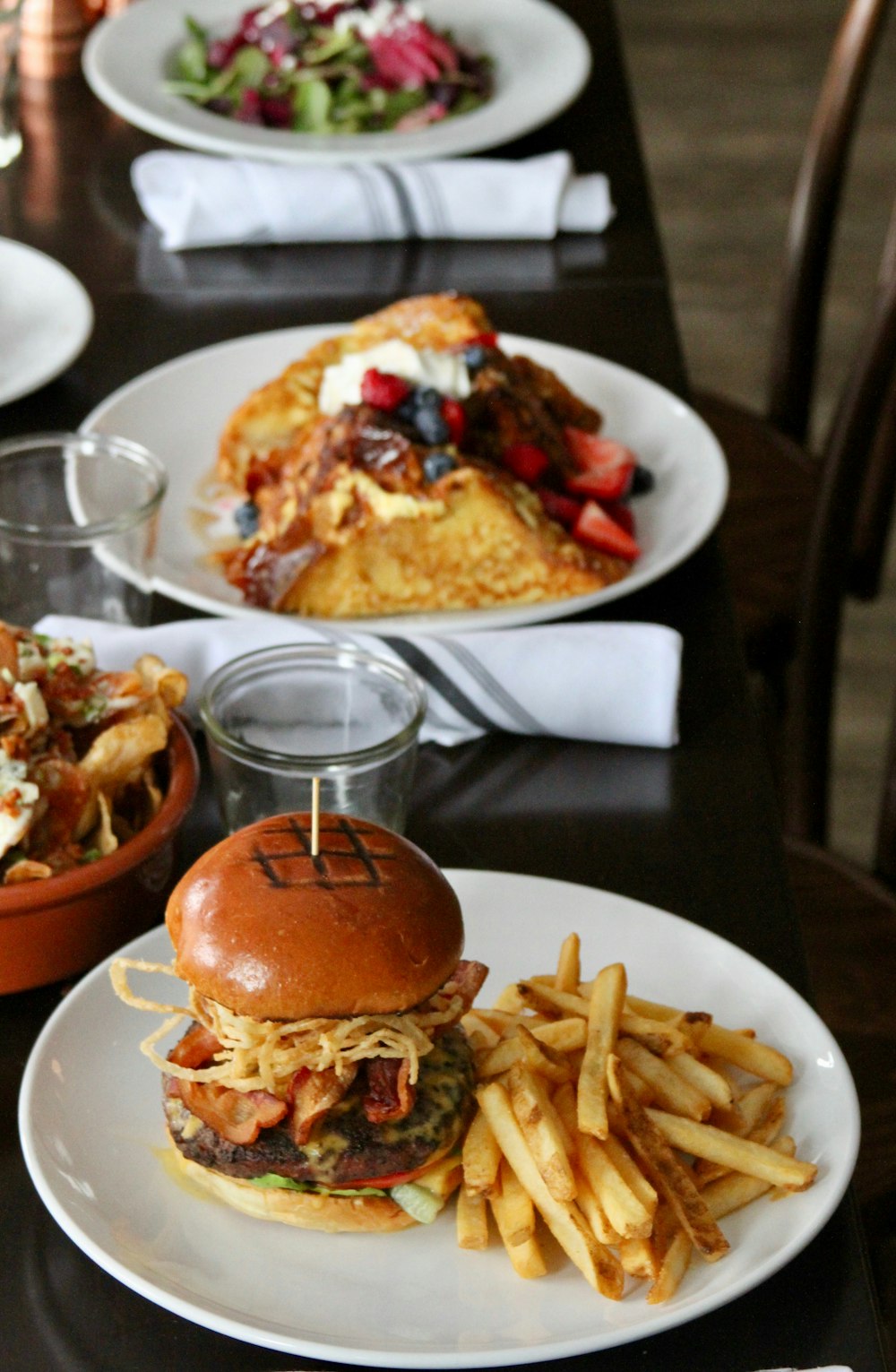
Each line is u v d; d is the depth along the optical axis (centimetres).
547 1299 86
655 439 183
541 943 111
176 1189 92
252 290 214
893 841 199
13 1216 94
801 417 283
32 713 108
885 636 380
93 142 248
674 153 559
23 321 197
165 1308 88
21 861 105
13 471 147
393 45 241
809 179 268
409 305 183
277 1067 86
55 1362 86
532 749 139
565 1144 90
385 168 225
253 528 166
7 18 240
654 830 129
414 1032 89
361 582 155
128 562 140
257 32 246
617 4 657
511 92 248
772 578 234
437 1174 90
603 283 218
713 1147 91
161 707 117
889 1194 155
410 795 127
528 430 170
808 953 180
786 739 250
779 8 658
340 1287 86
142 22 258
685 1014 99
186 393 185
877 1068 167
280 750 122
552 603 154
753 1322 89
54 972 109
